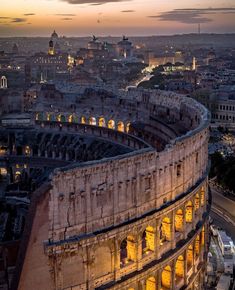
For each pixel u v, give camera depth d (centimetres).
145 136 17075
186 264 10444
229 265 13375
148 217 9088
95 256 8250
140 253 9038
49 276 7731
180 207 10169
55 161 17900
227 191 19600
